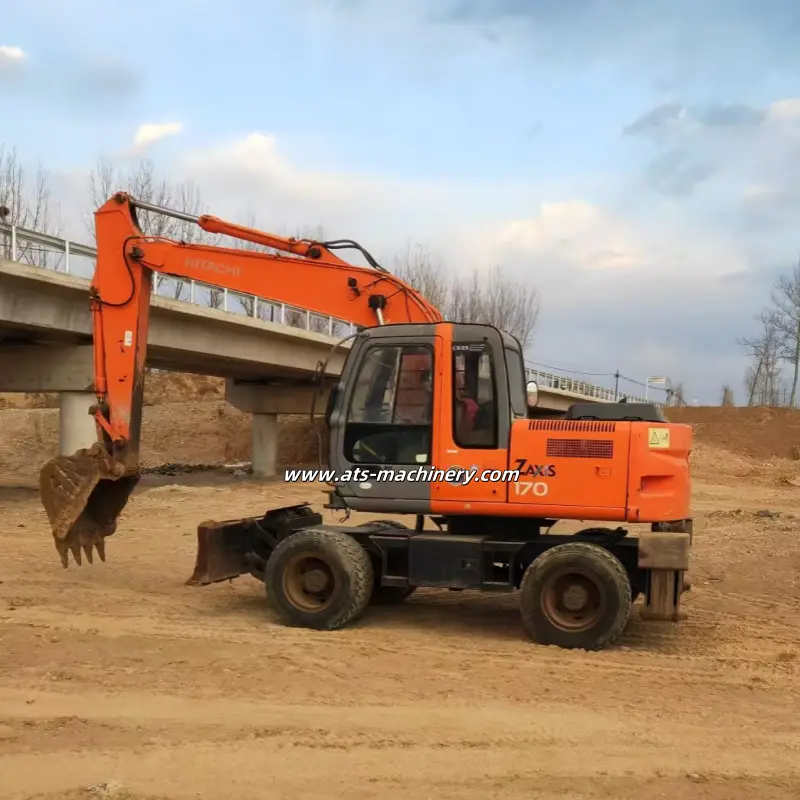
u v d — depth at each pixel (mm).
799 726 5672
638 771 4910
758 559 12281
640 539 7406
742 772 4914
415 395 8055
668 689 6441
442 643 7656
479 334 7922
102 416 9430
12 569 11180
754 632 8336
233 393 32375
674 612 7375
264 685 6359
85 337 22047
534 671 6832
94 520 9445
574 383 38094
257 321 25656
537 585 7617
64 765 4898
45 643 7422
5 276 18141
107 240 9617
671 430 7719
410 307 8797
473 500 7859
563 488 7680
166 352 24250
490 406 7891
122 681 6414
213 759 5000
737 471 32656
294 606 8148
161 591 9898
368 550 8422
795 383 51938
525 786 4695
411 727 5535
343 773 4828
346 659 7070
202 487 24281
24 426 42250
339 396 8242
